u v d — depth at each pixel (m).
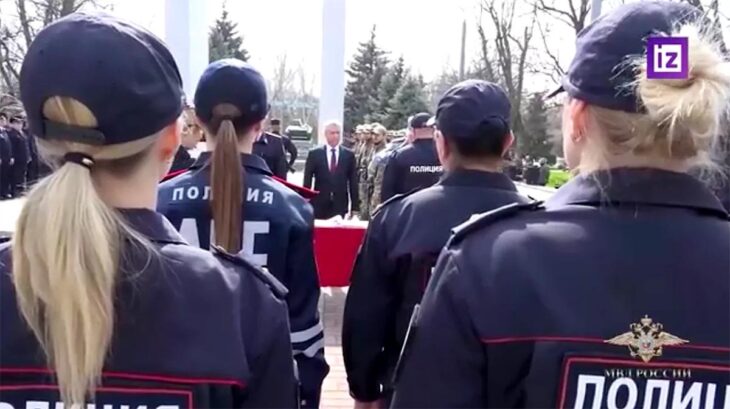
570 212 1.23
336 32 13.33
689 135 1.14
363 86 49.78
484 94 2.40
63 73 1.10
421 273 2.36
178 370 1.14
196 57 12.95
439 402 1.20
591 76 1.18
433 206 2.39
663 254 1.17
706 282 1.16
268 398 1.26
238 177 2.30
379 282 2.48
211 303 1.20
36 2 27.83
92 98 1.10
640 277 1.16
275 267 2.35
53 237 1.06
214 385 1.16
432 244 2.35
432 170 7.04
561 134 1.37
